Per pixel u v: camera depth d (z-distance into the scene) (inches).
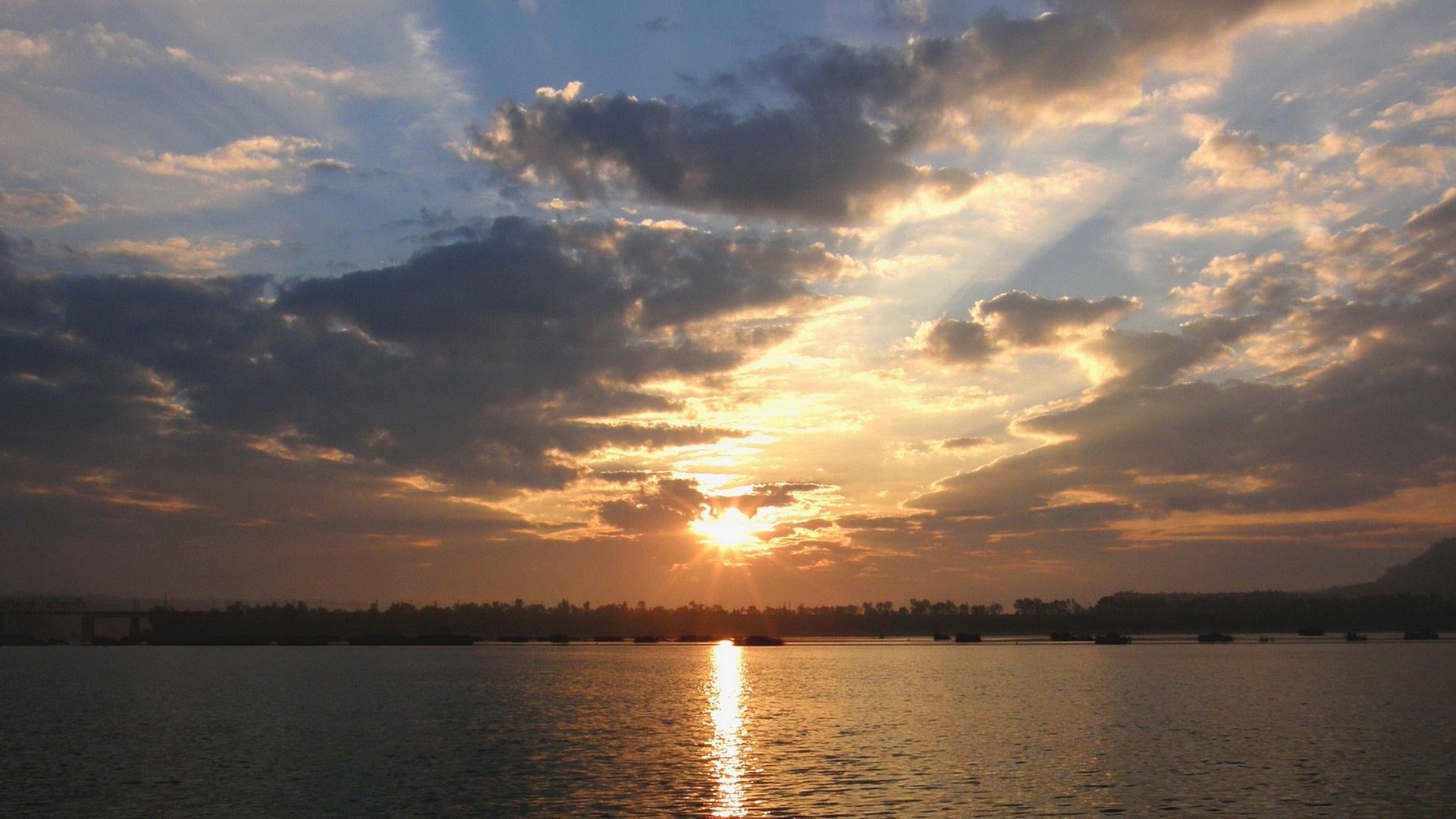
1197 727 3821.4
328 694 5940.0
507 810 2407.7
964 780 2704.2
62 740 3713.1
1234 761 2992.1
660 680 7185.0
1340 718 4084.6
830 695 5595.5
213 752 3373.5
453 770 2979.8
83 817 2377.0
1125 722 4035.4
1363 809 2331.4
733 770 2913.4
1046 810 2341.3
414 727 4111.7
